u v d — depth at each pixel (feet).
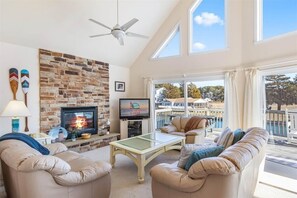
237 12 13.51
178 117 15.48
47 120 12.95
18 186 5.36
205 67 15.19
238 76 13.34
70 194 5.77
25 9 10.48
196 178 5.11
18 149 5.71
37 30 11.69
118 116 18.61
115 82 18.37
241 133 7.80
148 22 16.40
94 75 16.17
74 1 11.54
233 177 4.68
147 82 18.34
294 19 10.69
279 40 11.16
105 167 6.75
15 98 11.44
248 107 12.46
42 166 4.98
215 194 4.76
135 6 14.29
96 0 12.26
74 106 14.57
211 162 4.71
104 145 15.31
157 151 9.92
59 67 13.66
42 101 12.70
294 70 10.60
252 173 6.34
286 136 11.24
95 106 16.17
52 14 11.44
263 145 6.89
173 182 5.49
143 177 8.73
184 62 16.37
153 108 18.30
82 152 13.43
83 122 15.23
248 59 12.86
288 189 7.93
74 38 13.53
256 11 12.43
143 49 18.83
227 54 14.02
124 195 7.56
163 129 14.24
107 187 6.91
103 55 16.48
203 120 13.87
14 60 11.55
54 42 12.94
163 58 17.62
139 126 17.84
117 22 14.32
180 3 16.53
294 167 10.26
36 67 12.51
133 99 17.48
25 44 11.94
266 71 11.86
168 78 17.37
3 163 6.33
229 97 13.52
